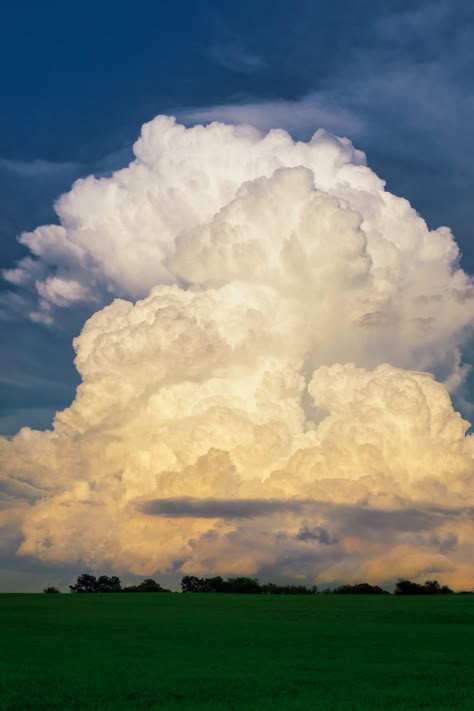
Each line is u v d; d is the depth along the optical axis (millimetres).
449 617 98312
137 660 57594
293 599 137125
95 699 43094
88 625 85938
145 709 40281
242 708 40812
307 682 49312
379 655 62438
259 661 58156
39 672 51375
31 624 86750
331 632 79688
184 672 52219
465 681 50312
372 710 40688
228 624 88000
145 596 148875
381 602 127562
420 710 40875
